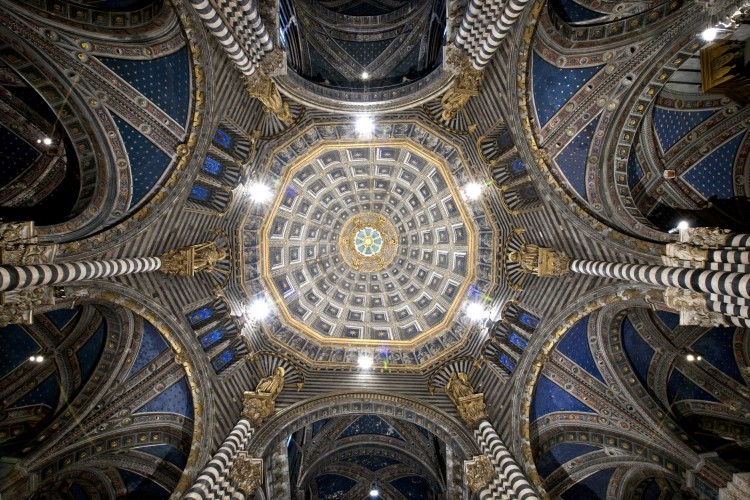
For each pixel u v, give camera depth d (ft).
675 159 61.98
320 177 81.66
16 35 43.75
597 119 55.26
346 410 69.36
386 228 89.56
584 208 56.44
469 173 71.00
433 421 66.54
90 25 46.62
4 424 53.21
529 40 53.78
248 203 71.56
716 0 42.57
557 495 63.26
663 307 48.85
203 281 65.21
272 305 78.43
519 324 66.95
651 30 48.29
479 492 56.65
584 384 62.23
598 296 56.08
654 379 61.67
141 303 55.52
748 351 61.21
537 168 58.95
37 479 51.06
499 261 72.28
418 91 67.77
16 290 37.73
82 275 43.34
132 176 53.67
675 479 56.44
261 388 67.77
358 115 70.23
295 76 67.31
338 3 76.18
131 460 60.49
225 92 58.29
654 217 62.39
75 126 50.93
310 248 87.45
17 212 53.62
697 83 57.21
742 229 60.08
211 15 48.26
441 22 69.56
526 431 60.54
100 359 58.03
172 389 61.52
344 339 81.41
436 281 85.20
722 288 36.96
